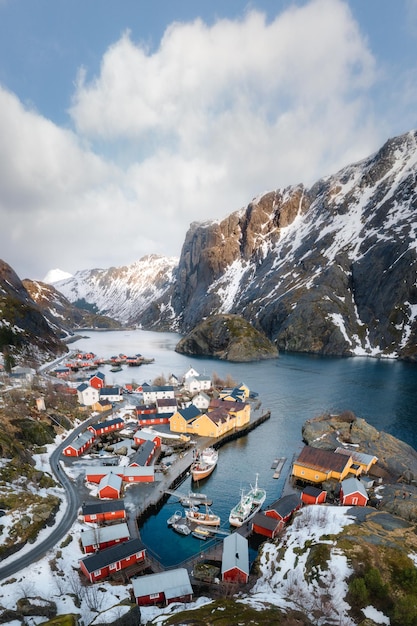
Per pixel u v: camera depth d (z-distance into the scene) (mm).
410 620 39250
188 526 68688
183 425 110562
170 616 41594
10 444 82000
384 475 85000
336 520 61125
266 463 95625
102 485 73375
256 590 50375
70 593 47781
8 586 47656
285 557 55094
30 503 65125
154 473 85375
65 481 79812
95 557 53219
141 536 66312
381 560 49688
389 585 45594
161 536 66438
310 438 106375
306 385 174250
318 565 50031
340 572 48250
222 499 78750
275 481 86188
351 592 44594
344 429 105562
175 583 49281
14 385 133000
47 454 92375
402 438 110438
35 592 47062
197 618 40188
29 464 80875
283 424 123938
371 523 59594
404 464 89250
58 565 52938
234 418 115938
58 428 105875
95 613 44062
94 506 66188
